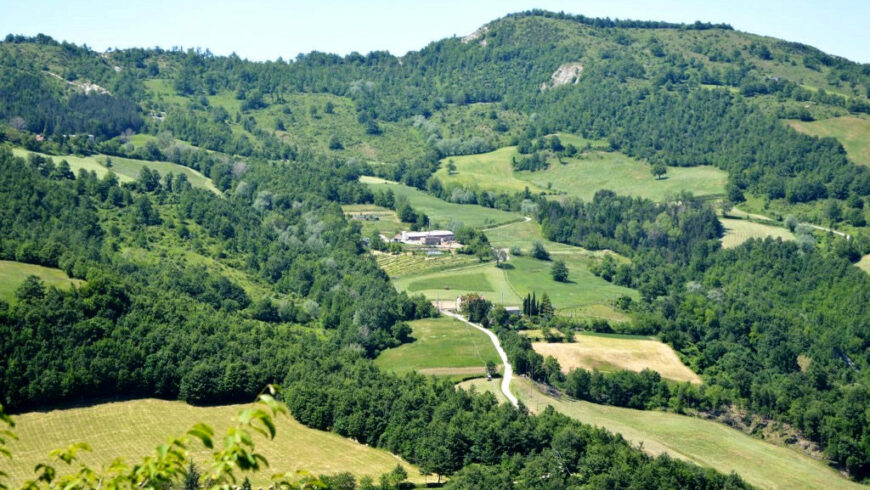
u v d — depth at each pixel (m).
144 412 140.12
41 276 169.50
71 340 146.75
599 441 137.75
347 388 151.12
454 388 163.12
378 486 117.50
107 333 153.12
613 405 181.50
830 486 154.12
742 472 151.50
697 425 173.38
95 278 164.00
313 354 173.00
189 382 146.50
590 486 122.31
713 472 134.62
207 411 144.75
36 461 116.25
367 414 141.12
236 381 150.50
